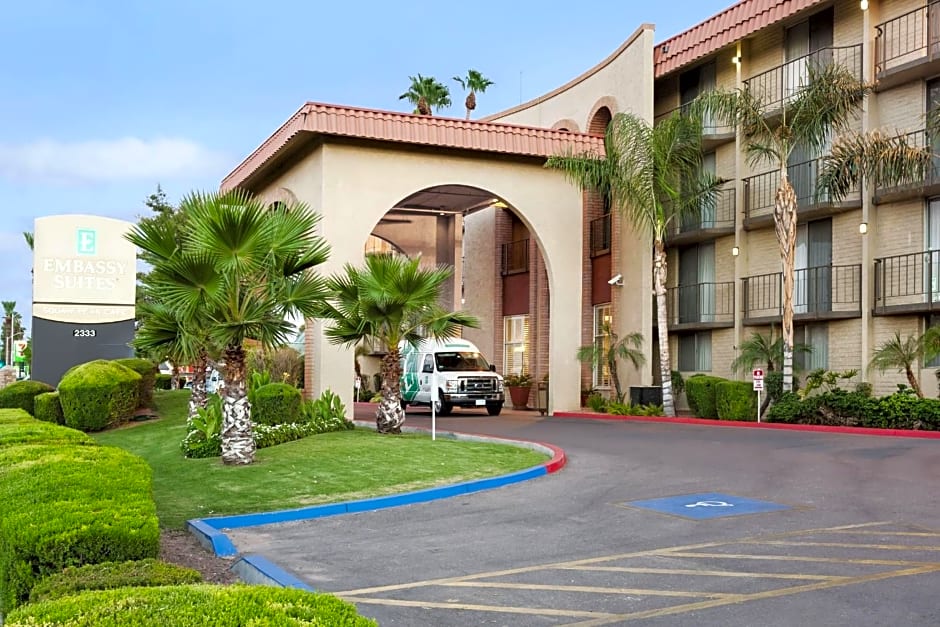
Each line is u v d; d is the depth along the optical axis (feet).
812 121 70.54
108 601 12.30
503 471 44.21
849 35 74.79
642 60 89.40
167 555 28.04
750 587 22.50
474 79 169.68
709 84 90.12
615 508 34.88
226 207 43.34
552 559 26.37
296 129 78.84
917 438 57.21
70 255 81.92
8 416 49.16
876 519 31.27
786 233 72.43
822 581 22.90
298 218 48.65
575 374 89.97
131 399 74.08
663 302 83.10
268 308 46.09
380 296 60.49
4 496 20.72
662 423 76.69
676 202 83.30
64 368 81.10
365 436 59.57
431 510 35.70
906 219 69.77
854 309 73.26
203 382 67.92
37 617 11.60
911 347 64.54
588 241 101.91
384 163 81.61
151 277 44.09
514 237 114.93
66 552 17.85
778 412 70.23
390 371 63.72
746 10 81.30
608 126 84.48
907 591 21.80
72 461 25.93
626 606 21.17
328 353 78.13
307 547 28.91
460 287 115.03
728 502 35.60
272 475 42.78
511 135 85.76
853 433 62.39
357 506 35.99
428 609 21.26
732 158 87.61
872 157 65.10
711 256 90.07
